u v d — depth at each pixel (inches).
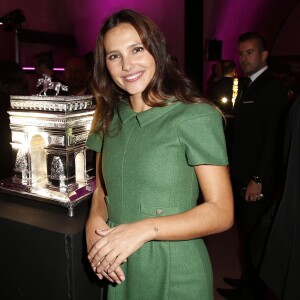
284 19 314.5
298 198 45.1
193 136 36.7
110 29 38.5
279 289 47.8
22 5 253.0
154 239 36.3
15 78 74.3
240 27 302.0
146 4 276.2
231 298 84.1
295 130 45.4
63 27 289.7
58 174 49.6
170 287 39.5
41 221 46.8
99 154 48.4
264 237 57.6
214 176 37.1
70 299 45.0
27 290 48.3
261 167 75.4
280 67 154.6
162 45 39.4
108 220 43.3
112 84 45.0
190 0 246.8
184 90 39.5
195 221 35.9
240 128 81.1
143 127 39.8
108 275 38.5
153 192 38.5
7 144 71.0
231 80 172.6
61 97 47.3
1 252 49.2
